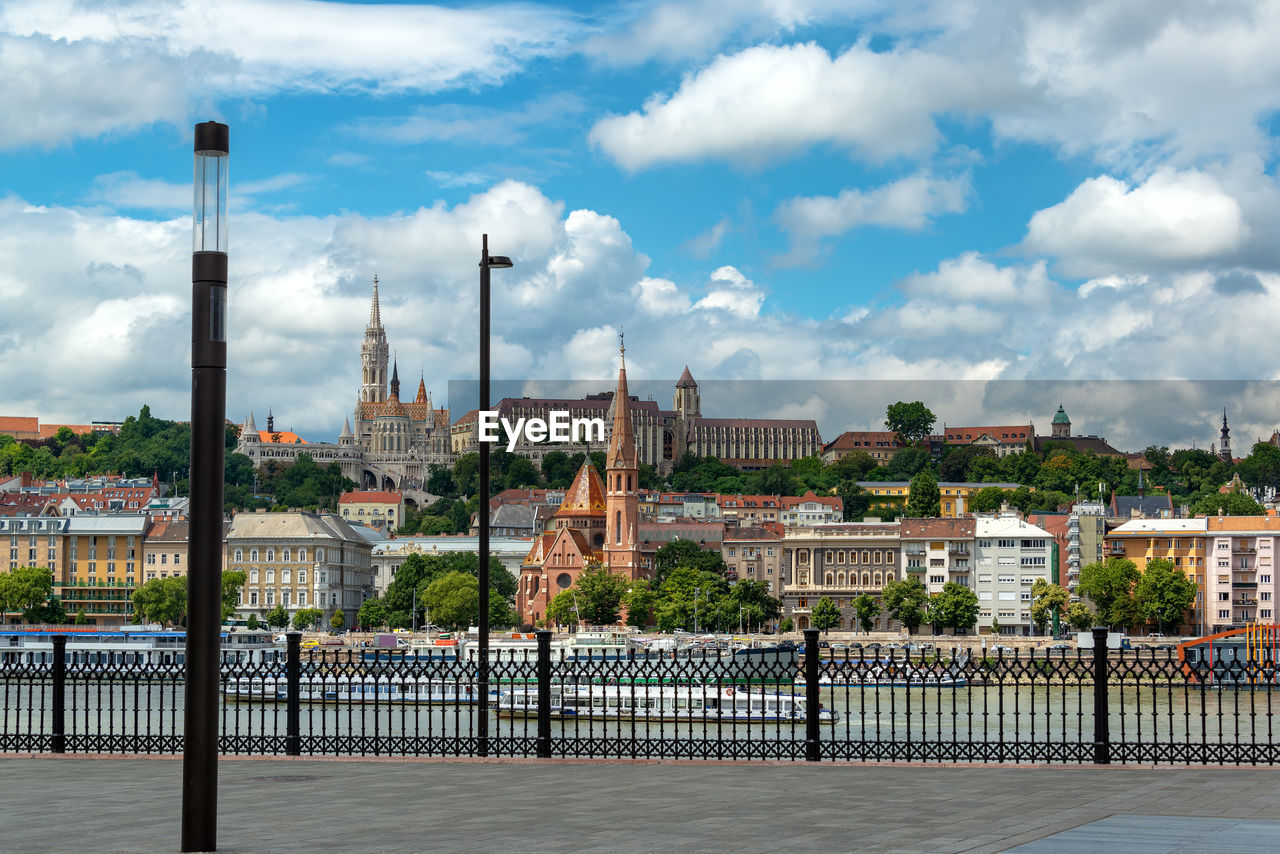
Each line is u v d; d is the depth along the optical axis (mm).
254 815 32906
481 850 27812
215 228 29406
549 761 43375
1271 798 34781
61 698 46500
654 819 32000
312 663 45406
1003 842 28328
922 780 39188
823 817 32219
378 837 29578
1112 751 44531
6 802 35500
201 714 28328
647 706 44594
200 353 29047
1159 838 28547
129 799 36000
